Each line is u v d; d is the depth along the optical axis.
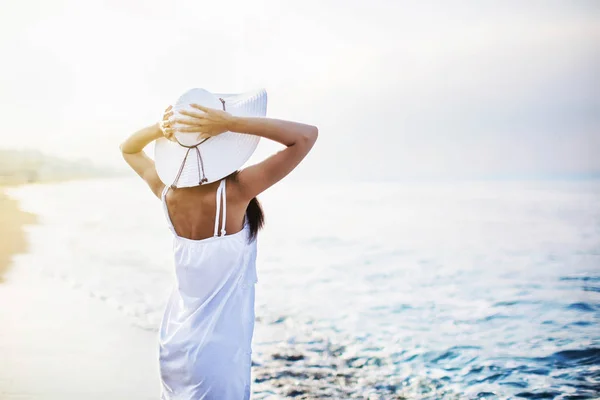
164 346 1.88
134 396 3.22
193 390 1.83
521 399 3.32
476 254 7.78
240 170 1.87
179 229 1.89
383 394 3.36
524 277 6.54
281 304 5.63
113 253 7.85
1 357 3.82
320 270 7.19
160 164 1.93
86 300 5.38
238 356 1.86
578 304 5.41
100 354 3.91
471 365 3.87
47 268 6.81
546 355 4.07
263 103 1.93
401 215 10.76
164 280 6.27
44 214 11.10
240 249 1.87
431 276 6.74
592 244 7.88
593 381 3.57
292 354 4.12
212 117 1.76
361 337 4.52
